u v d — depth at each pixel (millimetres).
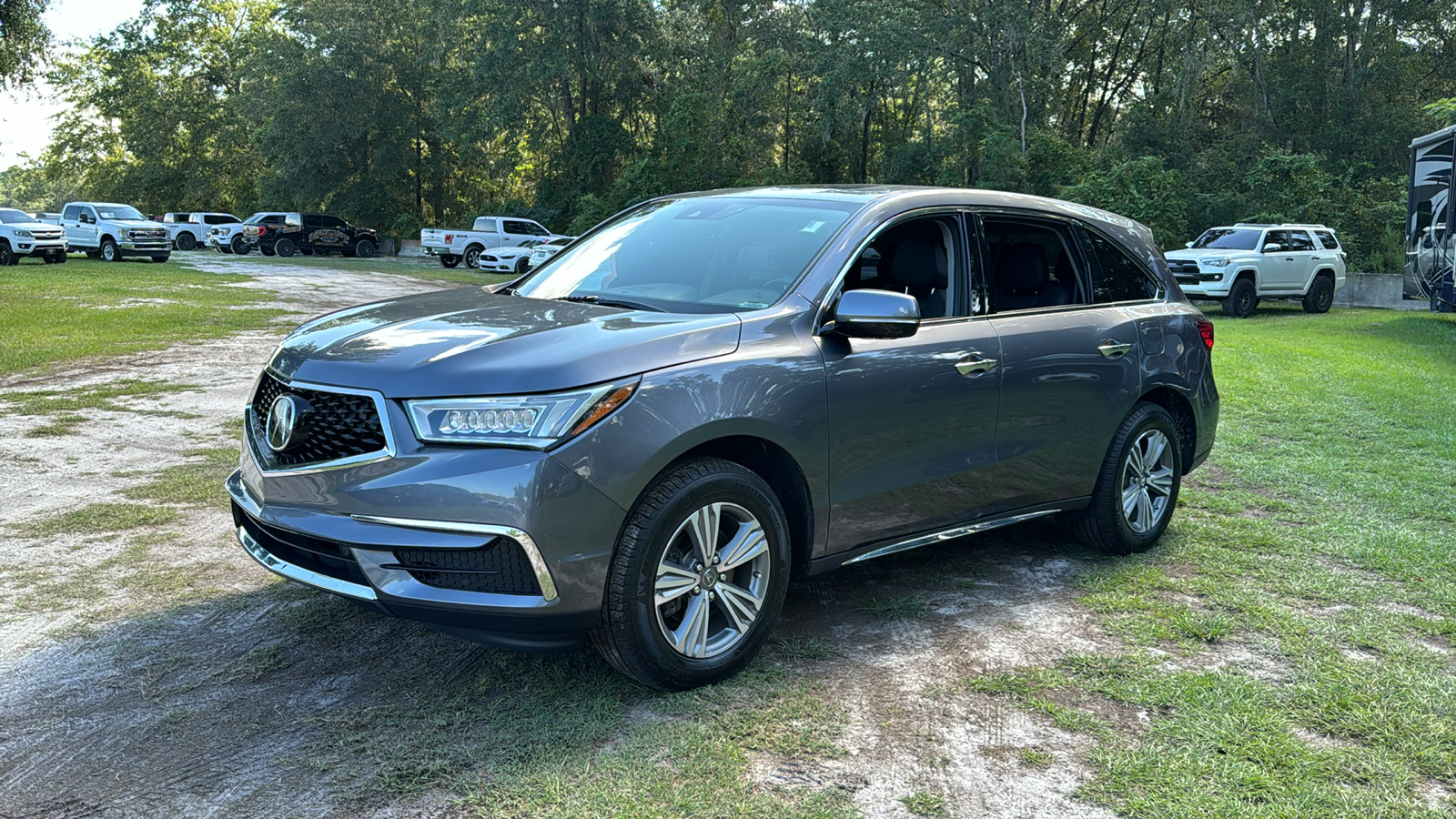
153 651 3568
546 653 3609
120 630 3744
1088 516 4812
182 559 4547
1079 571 4684
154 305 16922
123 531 4945
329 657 3549
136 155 60094
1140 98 42000
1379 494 6117
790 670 3516
